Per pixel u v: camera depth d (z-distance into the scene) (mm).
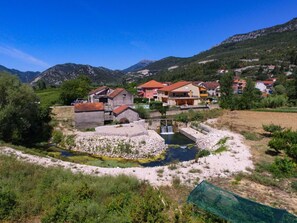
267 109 60625
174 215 11781
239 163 23484
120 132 37906
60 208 11539
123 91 58094
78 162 29766
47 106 49031
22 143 38469
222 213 11633
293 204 15281
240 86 103562
